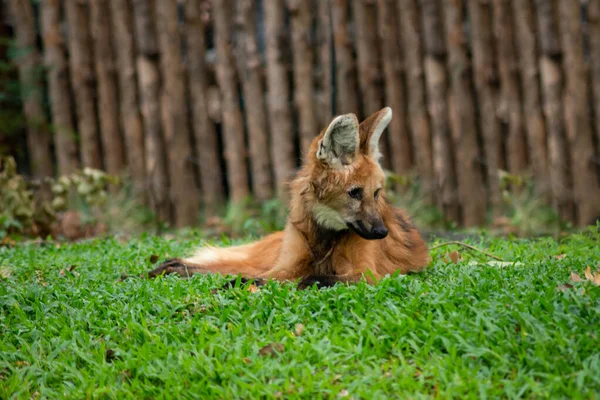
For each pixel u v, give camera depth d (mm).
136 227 13055
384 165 13484
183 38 14070
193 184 13609
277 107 13117
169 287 6090
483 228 12008
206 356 4766
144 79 13359
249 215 12945
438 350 4605
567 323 4660
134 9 13297
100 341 5176
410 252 7309
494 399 4082
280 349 4809
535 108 12805
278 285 5801
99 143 14031
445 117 13016
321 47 13141
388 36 13031
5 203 10938
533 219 12305
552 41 12539
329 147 6598
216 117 13844
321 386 4320
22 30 13859
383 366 4531
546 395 4004
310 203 6805
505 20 12766
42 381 4824
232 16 13266
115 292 6012
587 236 8539
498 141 13094
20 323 5562
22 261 7926
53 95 13805
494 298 5152
